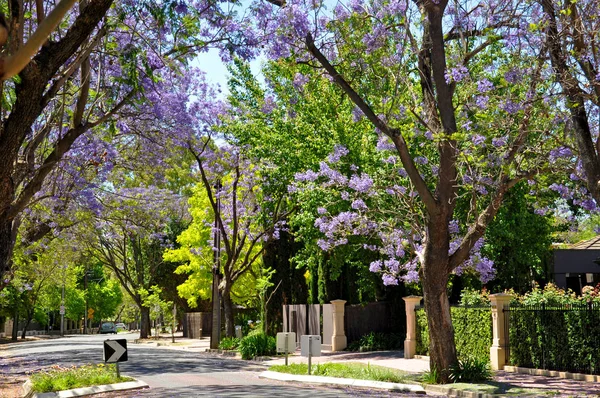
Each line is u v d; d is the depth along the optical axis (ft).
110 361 55.88
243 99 98.63
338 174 71.67
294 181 89.71
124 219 87.81
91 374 57.57
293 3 53.16
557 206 92.53
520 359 64.75
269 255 117.39
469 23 55.47
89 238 95.50
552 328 61.21
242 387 53.98
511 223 86.53
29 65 29.12
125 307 297.94
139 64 51.65
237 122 96.73
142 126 66.95
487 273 71.20
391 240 70.79
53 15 12.23
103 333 288.10
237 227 115.14
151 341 158.71
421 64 58.70
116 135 65.77
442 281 56.44
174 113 66.13
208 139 98.94
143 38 43.86
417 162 68.85
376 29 55.98
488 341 68.59
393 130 54.49
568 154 53.47
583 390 49.44
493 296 67.00
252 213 114.52
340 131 85.56
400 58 54.75
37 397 49.42
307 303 112.78
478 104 55.26
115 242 166.61
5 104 35.96
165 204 90.07
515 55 50.93
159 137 68.90
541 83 52.19
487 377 56.44
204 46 50.72
